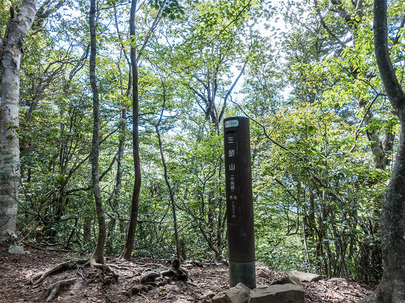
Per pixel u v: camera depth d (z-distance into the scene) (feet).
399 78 22.18
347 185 16.99
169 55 21.09
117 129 32.24
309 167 18.13
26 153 25.31
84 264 14.61
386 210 10.42
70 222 27.43
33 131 24.52
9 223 19.89
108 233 26.35
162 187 31.07
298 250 27.68
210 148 26.78
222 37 26.22
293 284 12.12
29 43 30.17
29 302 11.42
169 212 31.81
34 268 15.51
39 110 33.47
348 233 15.88
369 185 17.06
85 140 31.45
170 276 14.19
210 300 12.03
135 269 15.31
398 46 20.98
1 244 19.10
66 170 30.96
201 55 24.21
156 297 12.23
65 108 28.48
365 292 14.01
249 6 23.50
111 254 23.53
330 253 18.58
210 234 28.78
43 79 30.68
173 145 39.73
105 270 13.84
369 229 15.97
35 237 25.91
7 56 22.12
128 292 12.20
